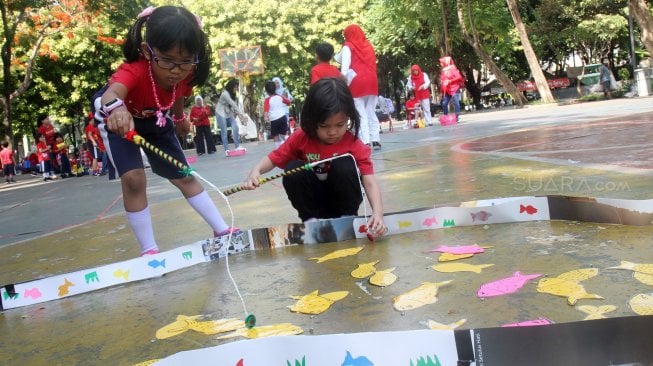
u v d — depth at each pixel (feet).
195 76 8.98
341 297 6.18
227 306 6.40
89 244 11.51
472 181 13.04
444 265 6.90
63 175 45.83
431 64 85.46
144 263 8.23
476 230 8.65
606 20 87.25
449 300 5.68
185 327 5.80
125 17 59.11
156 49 7.86
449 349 4.12
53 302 7.54
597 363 3.87
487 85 101.60
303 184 9.58
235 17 84.07
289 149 9.37
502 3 71.72
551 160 14.93
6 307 7.39
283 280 7.18
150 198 18.26
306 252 8.61
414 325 5.16
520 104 65.31
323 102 8.29
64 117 80.84
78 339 5.92
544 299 5.39
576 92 79.87
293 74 89.45
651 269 5.85
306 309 5.89
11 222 17.33
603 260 6.37
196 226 12.08
